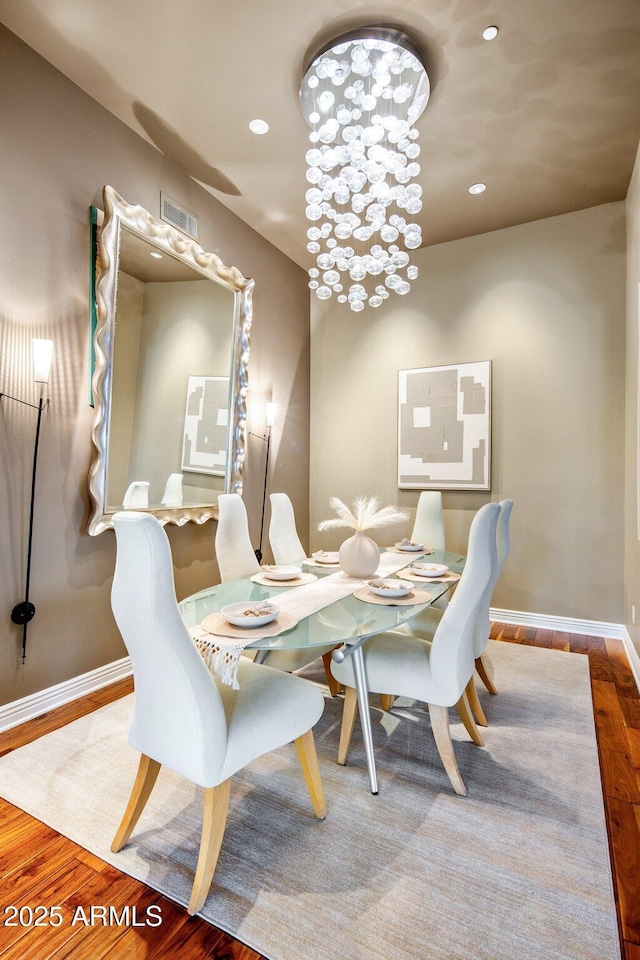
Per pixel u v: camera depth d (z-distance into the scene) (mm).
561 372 3777
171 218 3164
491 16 2117
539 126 2801
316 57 2357
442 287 4289
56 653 2449
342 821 1604
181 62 2396
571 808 1673
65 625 2494
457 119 2746
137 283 2855
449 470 4191
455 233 4098
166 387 3064
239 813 1645
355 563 2254
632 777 1854
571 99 2584
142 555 1194
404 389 4434
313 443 4949
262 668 1748
